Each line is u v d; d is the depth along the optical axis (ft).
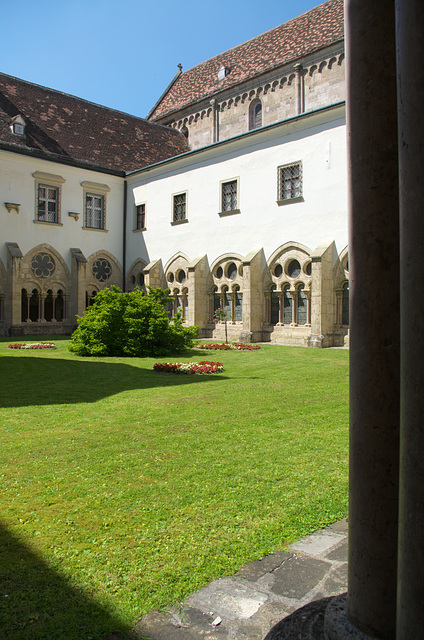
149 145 112.37
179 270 91.25
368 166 6.97
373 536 6.83
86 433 21.40
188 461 17.67
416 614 5.53
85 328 56.34
